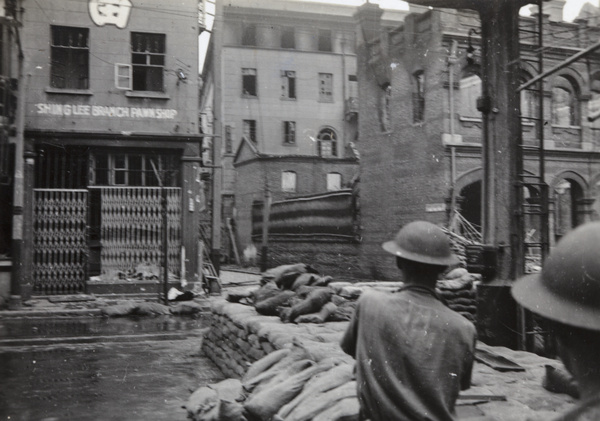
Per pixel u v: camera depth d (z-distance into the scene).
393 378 2.87
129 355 10.48
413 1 8.56
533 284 1.59
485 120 8.41
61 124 18.75
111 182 19.25
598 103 26.81
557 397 5.11
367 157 29.30
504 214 8.18
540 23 8.59
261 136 45.91
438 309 3.01
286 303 8.64
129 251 19.17
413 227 3.16
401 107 26.66
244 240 41.84
